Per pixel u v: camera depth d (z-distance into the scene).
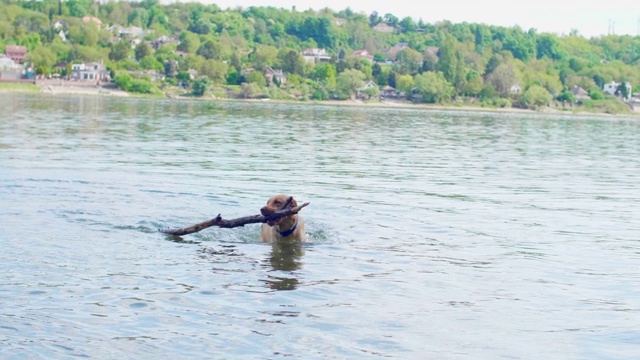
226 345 6.46
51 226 11.07
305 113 72.50
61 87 136.88
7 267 8.59
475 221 12.80
